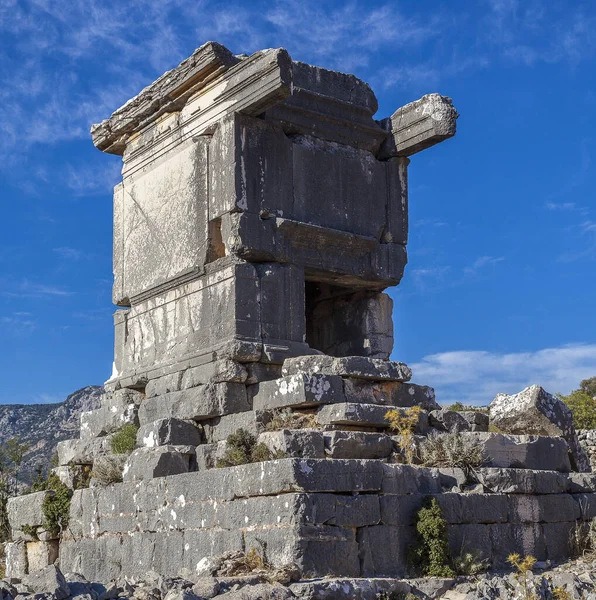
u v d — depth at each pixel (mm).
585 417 35500
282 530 12703
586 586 13453
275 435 14562
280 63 16812
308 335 21000
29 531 18406
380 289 20109
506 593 12977
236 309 17359
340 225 18984
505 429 18344
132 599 11289
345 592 12000
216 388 17109
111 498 16359
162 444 16672
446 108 19062
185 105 19328
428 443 15727
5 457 27875
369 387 16516
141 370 19281
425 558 13711
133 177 20594
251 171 17875
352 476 13430
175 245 18984
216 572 12461
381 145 20031
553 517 16125
